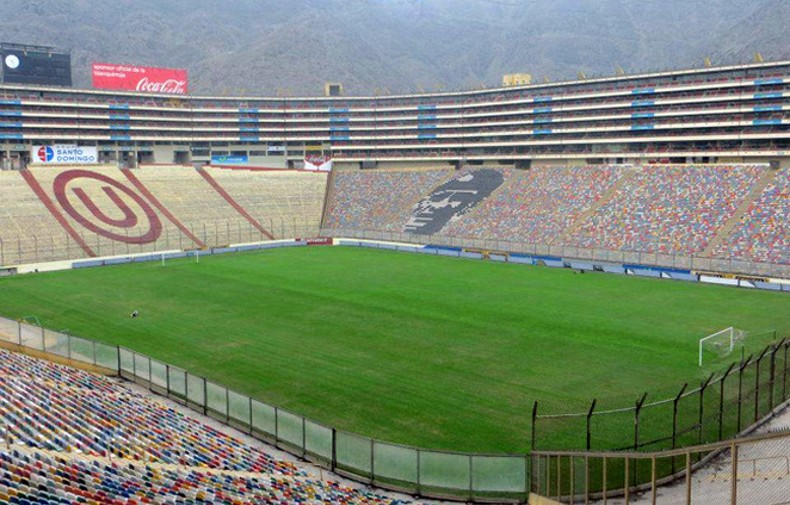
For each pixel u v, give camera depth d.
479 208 129.00
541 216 119.31
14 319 66.31
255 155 177.00
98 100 161.88
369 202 143.50
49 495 25.08
